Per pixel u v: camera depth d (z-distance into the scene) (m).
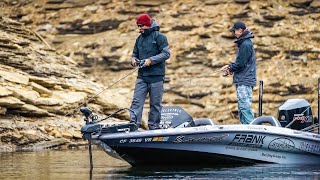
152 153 18.50
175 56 44.25
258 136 18.98
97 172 18.09
